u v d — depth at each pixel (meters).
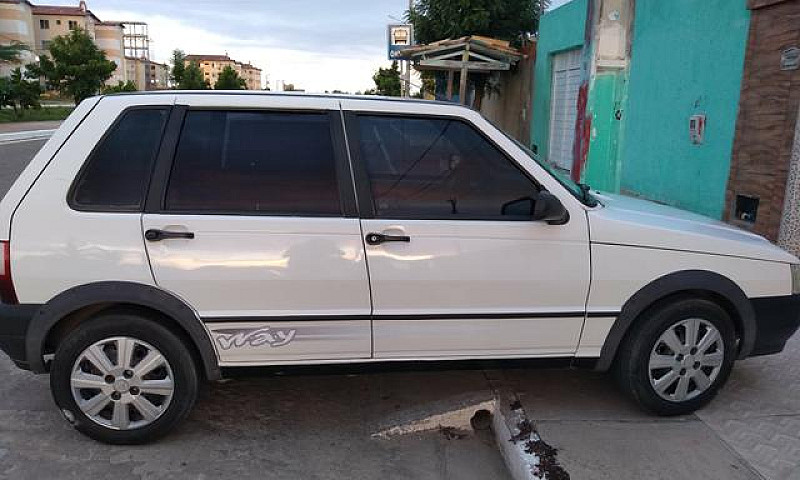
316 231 3.23
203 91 3.40
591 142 9.98
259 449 3.44
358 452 3.45
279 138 3.34
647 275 3.45
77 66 41.06
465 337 3.40
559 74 12.91
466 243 3.31
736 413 3.68
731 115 7.15
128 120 3.29
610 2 9.47
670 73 8.45
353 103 3.42
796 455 3.23
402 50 14.03
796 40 6.05
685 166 8.11
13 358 3.23
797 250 6.06
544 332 3.45
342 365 3.39
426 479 3.22
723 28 7.27
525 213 3.40
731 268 3.54
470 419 3.83
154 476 3.15
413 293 3.31
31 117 37.97
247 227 3.20
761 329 3.66
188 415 3.40
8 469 3.17
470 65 13.44
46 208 3.15
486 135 3.44
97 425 3.33
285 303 3.25
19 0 72.31
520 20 15.93
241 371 3.33
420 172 3.39
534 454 3.18
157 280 3.16
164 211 3.19
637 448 3.28
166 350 3.26
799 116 5.95
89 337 3.20
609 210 3.60
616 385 3.99
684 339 3.57
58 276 3.12
